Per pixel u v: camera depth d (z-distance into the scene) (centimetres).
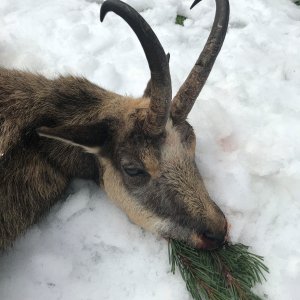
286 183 46
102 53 58
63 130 37
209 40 34
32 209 42
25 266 41
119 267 41
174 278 40
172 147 37
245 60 58
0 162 40
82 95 42
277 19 64
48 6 63
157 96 33
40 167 42
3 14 62
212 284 38
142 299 39
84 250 42
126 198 40
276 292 40
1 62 57
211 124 49
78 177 45
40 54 57
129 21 30
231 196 44
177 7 65
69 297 40
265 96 54
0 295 40
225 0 34
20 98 42
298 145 49
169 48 59
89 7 64
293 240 42
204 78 35
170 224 39
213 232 38
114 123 39
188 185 38
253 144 49
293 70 58
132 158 38
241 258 40
